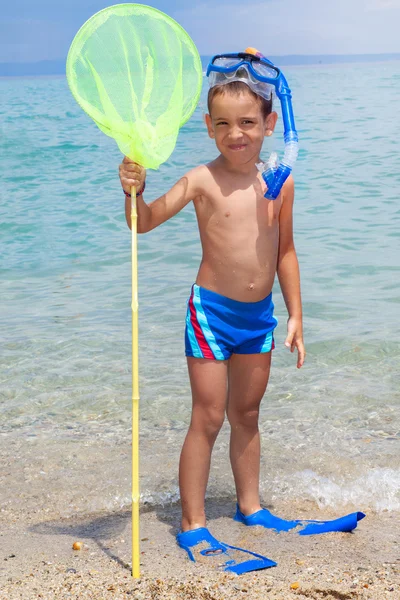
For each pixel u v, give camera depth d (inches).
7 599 89.5
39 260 303.0
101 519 120.3
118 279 270.4
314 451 142.9
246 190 110.2
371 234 322.3
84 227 360.8
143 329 213.6
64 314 230.8
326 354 192.9
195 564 101.1
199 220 112.4
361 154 570.6
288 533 111.7
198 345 109.9
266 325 113.2
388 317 217.8
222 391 110.6
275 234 112.6
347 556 102.7
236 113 105.9
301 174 490.3
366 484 129.3
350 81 1947.6
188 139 663.8
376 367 184.4
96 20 103.1
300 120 845.8
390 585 92.2
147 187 448.5
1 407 168.1
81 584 93.8
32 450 147.4
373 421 156.3
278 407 164.2
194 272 275.1
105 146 670.5
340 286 249.9
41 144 686.5
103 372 185.3
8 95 1711.4
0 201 431.2
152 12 104.0
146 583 93.9
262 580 94.5
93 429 157.1
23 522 119.4
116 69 103.3
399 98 1144.2
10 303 245.6
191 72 106.3
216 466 139.3
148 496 128.5
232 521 117.4
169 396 171.2
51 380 181.5
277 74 108.9
